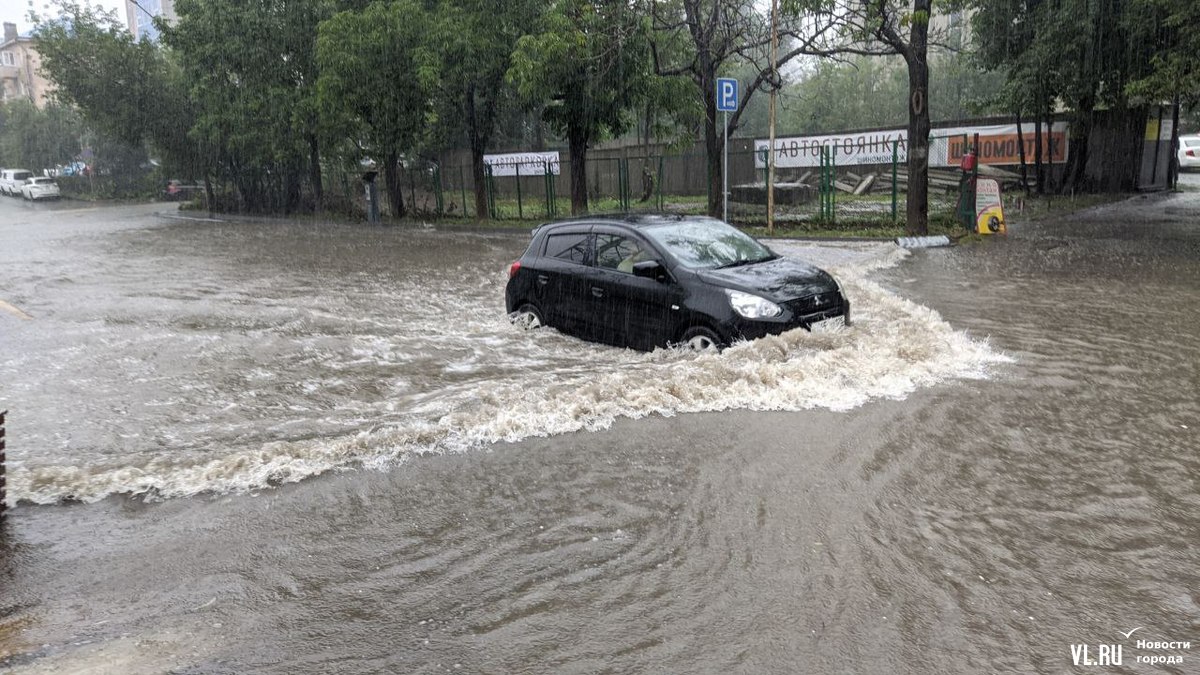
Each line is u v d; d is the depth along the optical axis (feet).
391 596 13.12
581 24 74.59
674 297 27.14
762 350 24.62
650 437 19.72
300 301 41.47
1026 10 86.22
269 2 100.94
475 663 11.35
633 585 13.21
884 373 23.86
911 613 12.23
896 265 48.16
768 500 16.16
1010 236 60.08
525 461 18.48
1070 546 14.16
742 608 12.47
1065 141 92.43
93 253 68.85
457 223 90.63
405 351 29.35
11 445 20.48
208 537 15.30
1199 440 18.90
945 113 138.82
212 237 83.20
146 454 19.65
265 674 11.21
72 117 185.78
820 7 62.34
